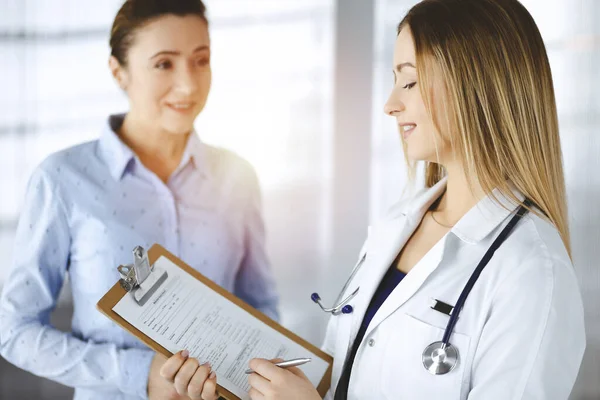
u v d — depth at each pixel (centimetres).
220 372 113
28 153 202
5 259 207
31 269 159
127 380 150
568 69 218
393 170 215
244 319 126
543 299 93
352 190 215
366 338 112
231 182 190
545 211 104
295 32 206
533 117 104
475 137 104
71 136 201
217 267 185
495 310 96
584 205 223
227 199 188
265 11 202
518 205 105
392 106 110
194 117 182
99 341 161
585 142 220
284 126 208
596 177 221
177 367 108
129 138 175
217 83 201
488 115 103
